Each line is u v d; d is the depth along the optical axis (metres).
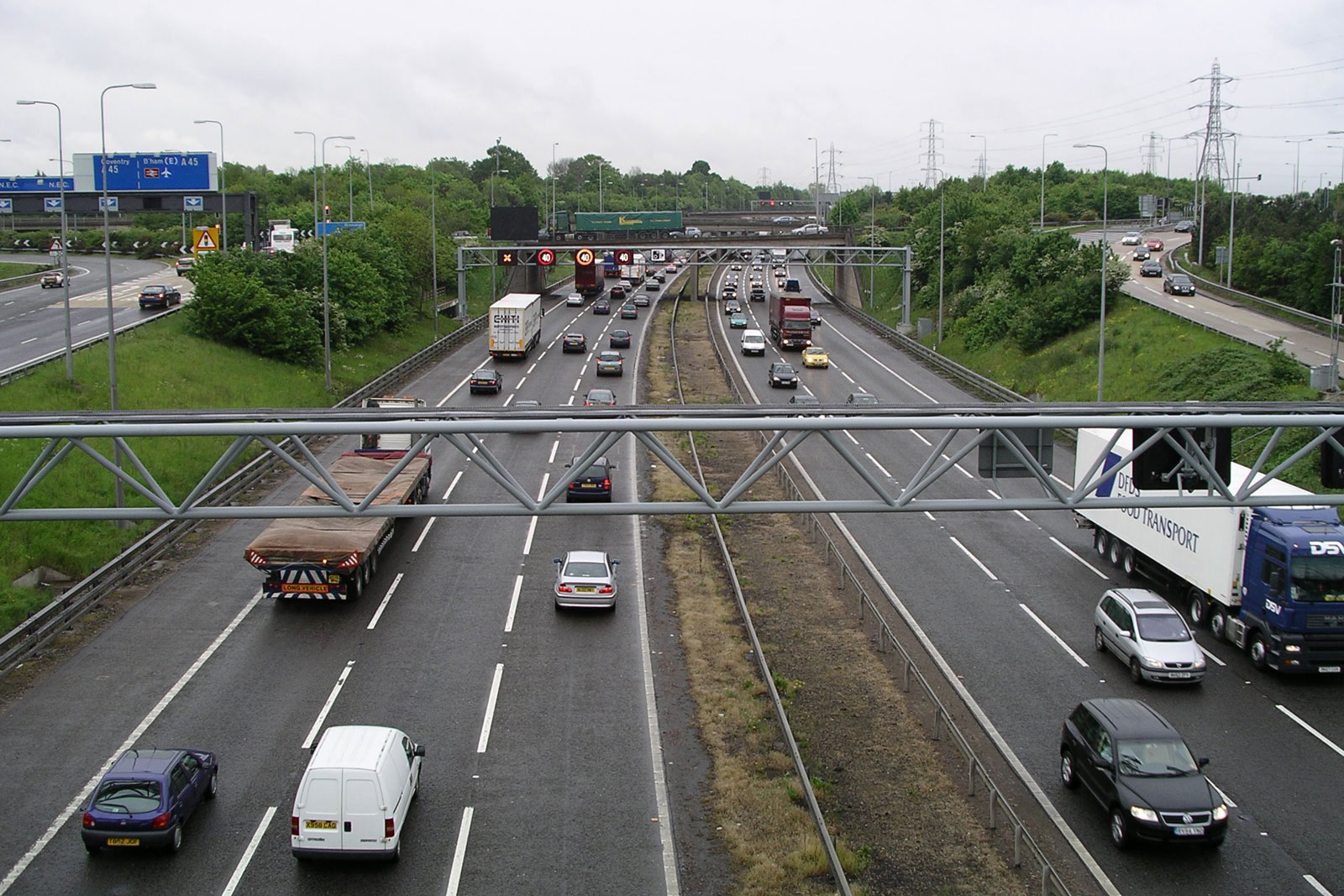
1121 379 62.00
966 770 23.95
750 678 28.47
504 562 37.50
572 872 19.75
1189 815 20.08
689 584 35.50
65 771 22.86
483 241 121.44
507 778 23.02
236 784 22.39
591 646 30.36
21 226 140.00
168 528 37.88
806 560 38.38
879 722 26.25
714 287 140.88
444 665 28.78
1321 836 21.17
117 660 28.66
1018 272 87.06
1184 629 28.53
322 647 29.83
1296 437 43.75
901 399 66.44
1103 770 21.42
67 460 39.41
